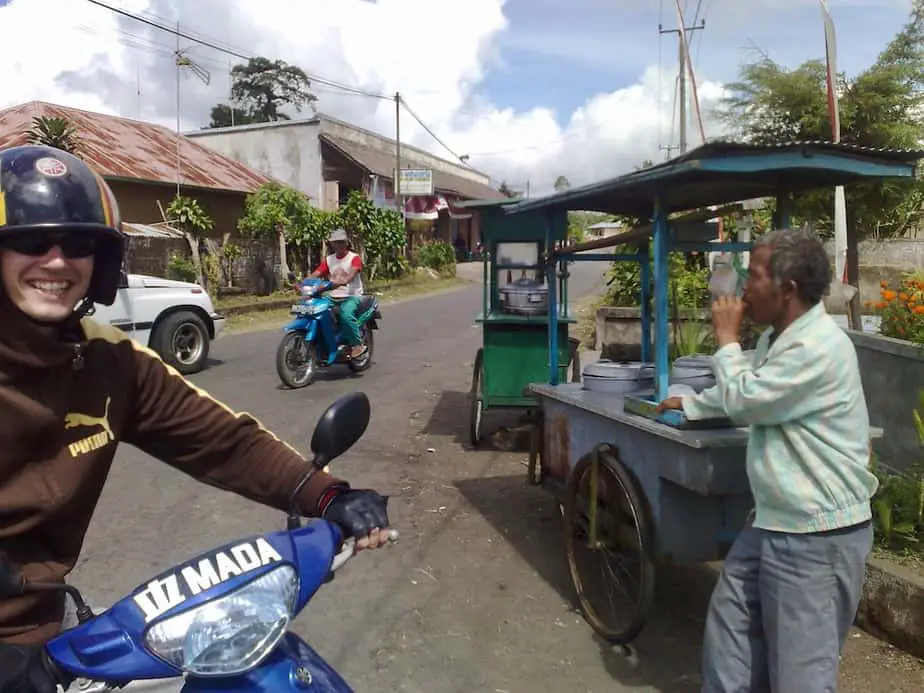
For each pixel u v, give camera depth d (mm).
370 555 4445
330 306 9070
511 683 3223
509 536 4715
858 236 9914
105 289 1712
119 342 1770
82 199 1545
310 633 3613
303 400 8172
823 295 2428
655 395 3451
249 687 1479
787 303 2434
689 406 2930
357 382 9172
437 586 4078
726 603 2590
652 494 3318
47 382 1572
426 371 9898
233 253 17484
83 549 4441
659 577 4188
